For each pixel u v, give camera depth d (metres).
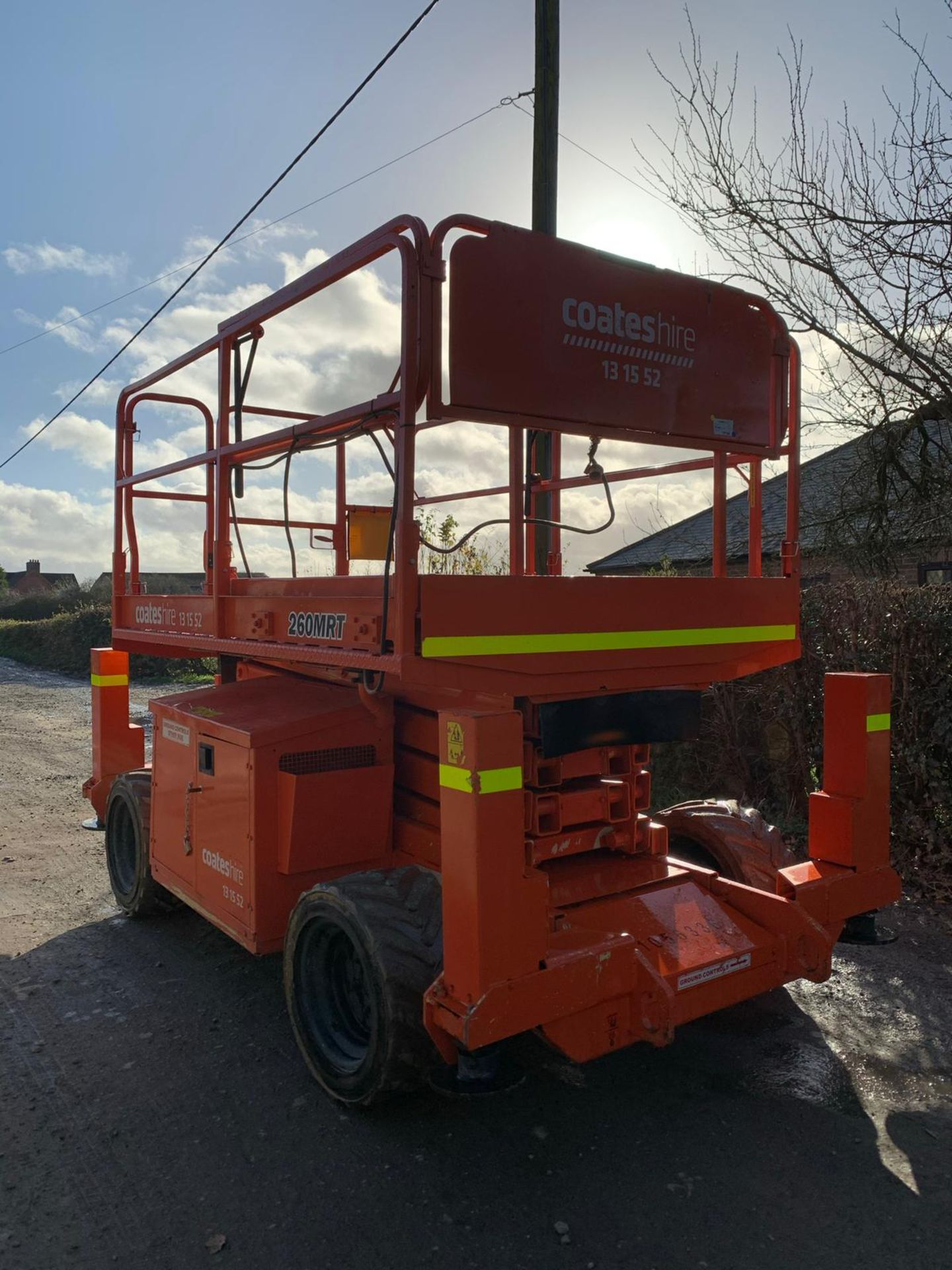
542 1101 3.34
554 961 2.78
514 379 2.87
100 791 5.92
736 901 3.53
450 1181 2.89
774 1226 2.66
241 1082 3.50
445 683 2.79
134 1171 2.96
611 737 3.32
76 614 24.38
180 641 4.56
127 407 5.43
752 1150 3.02
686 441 3.35
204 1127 3.20
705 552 10.55
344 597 3.09
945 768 5.64
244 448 3.79
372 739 3.87
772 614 3.70
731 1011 3.99
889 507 7.89
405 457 2.71
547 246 2.93
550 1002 2.75
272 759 3.66
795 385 3.72
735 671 3.62
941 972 4.34
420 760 3.81
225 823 3.90
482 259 2.79
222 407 3.92
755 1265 2.50
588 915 3.26
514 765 2.67
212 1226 2.70
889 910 5.11
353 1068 3.23
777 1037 3.78
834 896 3.51
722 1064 3.57
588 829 3.48
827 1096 3.34
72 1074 3.57
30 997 4.25
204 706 4.31
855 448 8.12
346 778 3.72
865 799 3.60
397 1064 2.99
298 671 4.62
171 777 4.46
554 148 8.27
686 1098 3.35
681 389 3.32
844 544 8.20
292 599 3.46
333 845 3.72
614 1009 2.95
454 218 2.73
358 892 3.18
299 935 3.42
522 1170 2.94
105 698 5.93
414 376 2.71
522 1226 2.68
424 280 2.70
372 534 5.23
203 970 4.55
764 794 6.89
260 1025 3.97
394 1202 2.79
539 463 7.00
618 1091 3.40
